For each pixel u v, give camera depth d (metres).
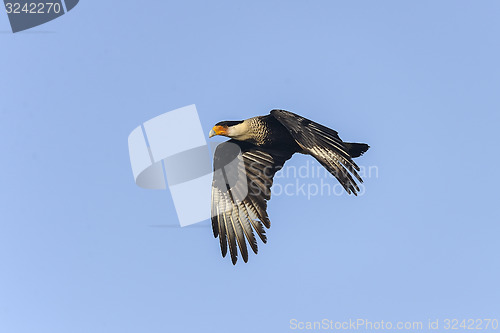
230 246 12.31
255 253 12.25
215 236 12.38
